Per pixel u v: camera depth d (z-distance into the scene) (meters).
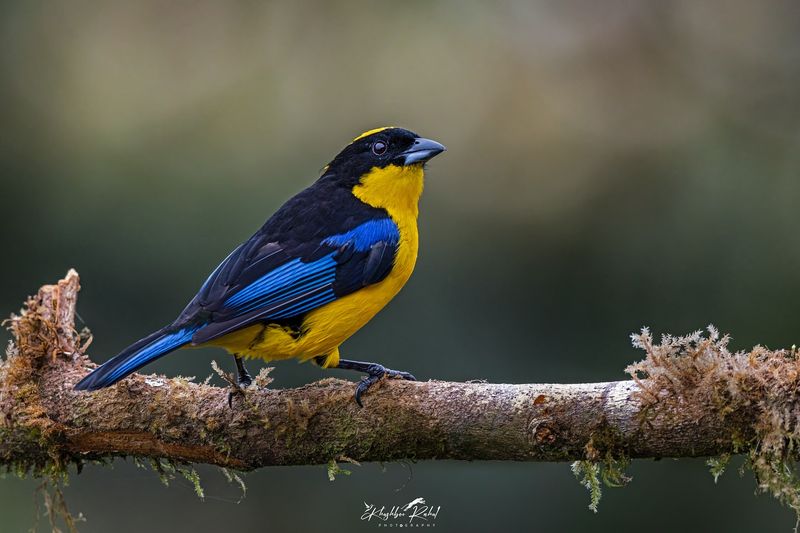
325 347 8.84
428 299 12.45
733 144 12.99
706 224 12.46
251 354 8.81
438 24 14.23
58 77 13.30
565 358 12.31
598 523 11.06
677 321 12.19
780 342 11.76
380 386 7.44
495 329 12.37
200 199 12.60
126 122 13.23
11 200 12.54
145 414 7.74
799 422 6.17
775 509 10.91
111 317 12.15
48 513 8.14
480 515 11.23
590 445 6.74
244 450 7.66
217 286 8.55
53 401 7.95
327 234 9.02
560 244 12.70
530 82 13.97
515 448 7.05
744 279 12.08
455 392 7.23
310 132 13.55
